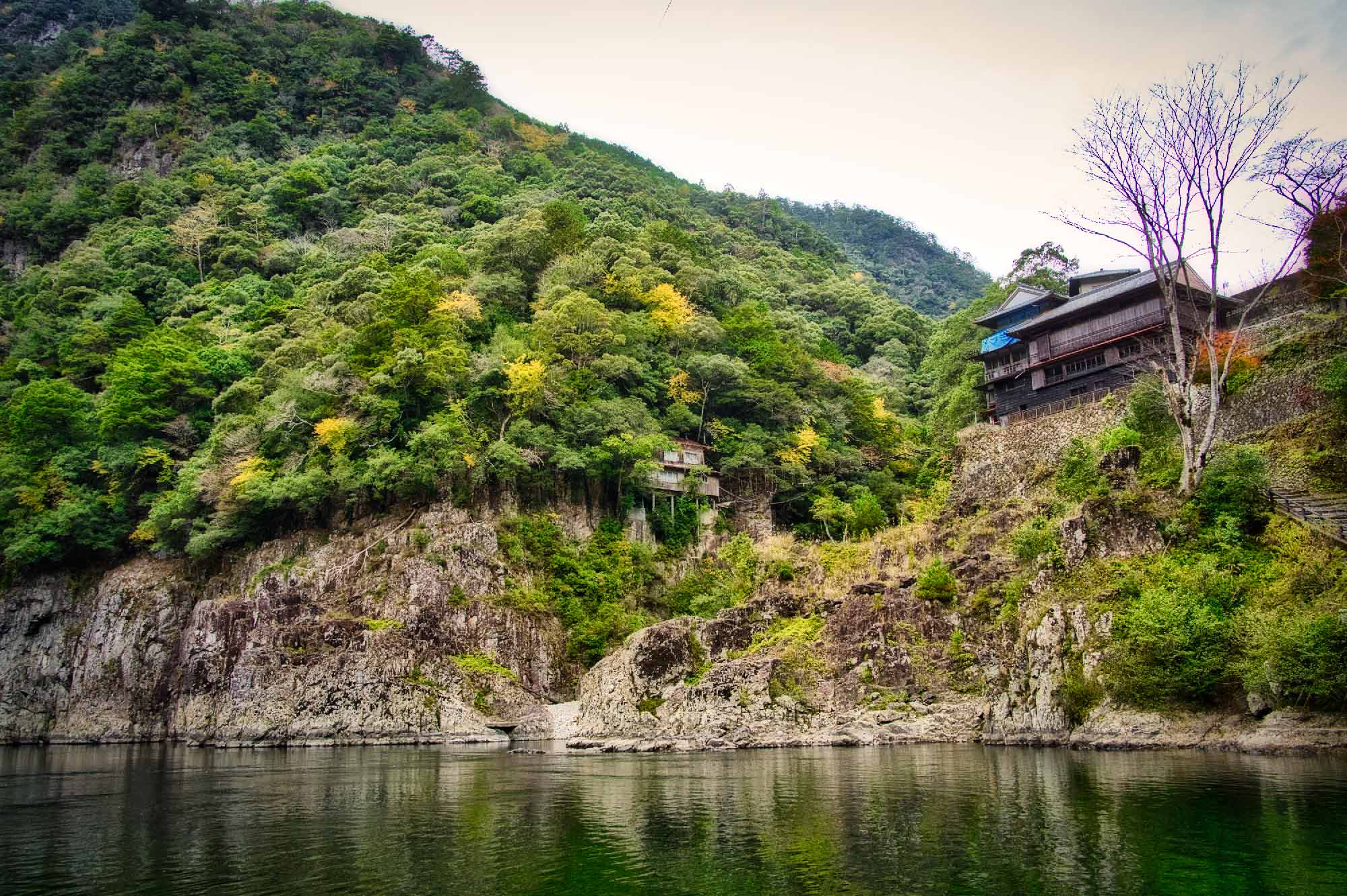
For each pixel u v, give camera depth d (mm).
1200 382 52719
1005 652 41719
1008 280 107375
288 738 66562
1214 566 37906
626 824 24141
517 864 20047
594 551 84938
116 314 118750
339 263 135625
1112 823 20844
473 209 155125
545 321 96812
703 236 162500
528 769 41125
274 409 91125
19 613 89562
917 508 73188
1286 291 60906
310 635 70812
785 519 96938
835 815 23812
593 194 177125
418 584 75250
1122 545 41156
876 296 174500
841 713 44750
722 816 24625
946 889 16406
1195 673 33906
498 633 74250
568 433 89438
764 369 105438
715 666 48469
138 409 98500
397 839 23797
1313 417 45469
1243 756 30297
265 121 193625
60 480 95188
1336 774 25797
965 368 96125
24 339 123312
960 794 25938
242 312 125562
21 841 25328
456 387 91188
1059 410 66188
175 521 87750
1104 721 35469
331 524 86188
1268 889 15531
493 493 85062
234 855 22531
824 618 49875
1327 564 35188
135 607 86250
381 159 186750
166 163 183500
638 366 97188
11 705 85562
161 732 80562
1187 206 45750
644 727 49062
